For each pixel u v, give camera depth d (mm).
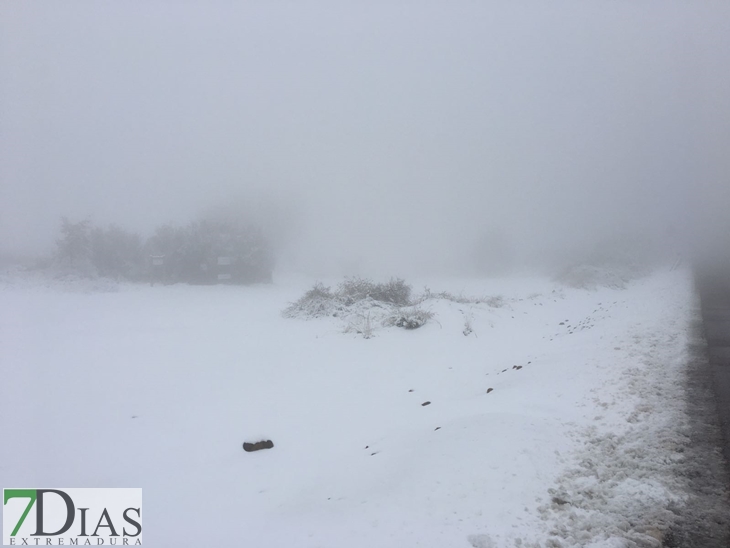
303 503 5121
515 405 7047
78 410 8570
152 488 5832
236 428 7699
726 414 6188
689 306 14000
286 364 11523
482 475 4984
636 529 4098
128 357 12195
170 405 8812
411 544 4012
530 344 12594
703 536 3977
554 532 4090
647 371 7848
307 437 7246
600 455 5359
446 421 6836
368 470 5621
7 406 8750
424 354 12070
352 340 13508
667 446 5426
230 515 5066
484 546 3900
